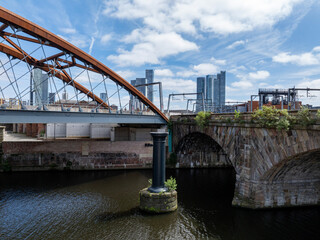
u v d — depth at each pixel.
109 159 39.19
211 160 43.09
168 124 42.91
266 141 20.44
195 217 20.83
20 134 59.72
